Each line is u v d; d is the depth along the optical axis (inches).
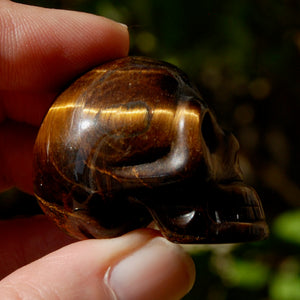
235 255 7.3
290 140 10.4
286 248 7.2
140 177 3.9
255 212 4.1
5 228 5.9
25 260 5.9
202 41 8.2
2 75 5.3
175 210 4.0
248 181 10.3
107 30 5.1
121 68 4.2
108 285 4.1
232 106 10.3
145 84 4.1
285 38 8.7
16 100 5.8
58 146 4.1
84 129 4.0
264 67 8.8
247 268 7.1
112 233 4.2
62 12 5.2
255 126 10.4
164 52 8.4
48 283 4.1
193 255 7.3
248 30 8.3
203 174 3.9
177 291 4.2
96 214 4.1
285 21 8.6
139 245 4.2
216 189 4.0
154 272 4.1
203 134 4.1
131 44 8.5
